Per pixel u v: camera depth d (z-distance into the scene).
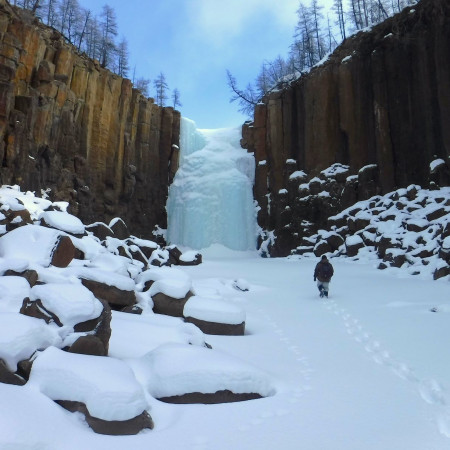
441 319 8.65
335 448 3.43
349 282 15.56
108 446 3.42
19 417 3.35
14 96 23.06
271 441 3.56
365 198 28.72
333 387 4.98
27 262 7.72
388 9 51.47
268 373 5.49
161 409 4.26
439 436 3.65
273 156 36.66
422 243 19.30
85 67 30.77
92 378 3.99
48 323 5.20
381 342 7.09
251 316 9.89
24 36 24.17
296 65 56.38
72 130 28.64
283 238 33.41
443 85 25.22
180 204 39.44
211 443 3.52
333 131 32.38
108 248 15.95
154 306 9.06
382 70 29.06
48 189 25.67
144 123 38.19
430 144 25.91
